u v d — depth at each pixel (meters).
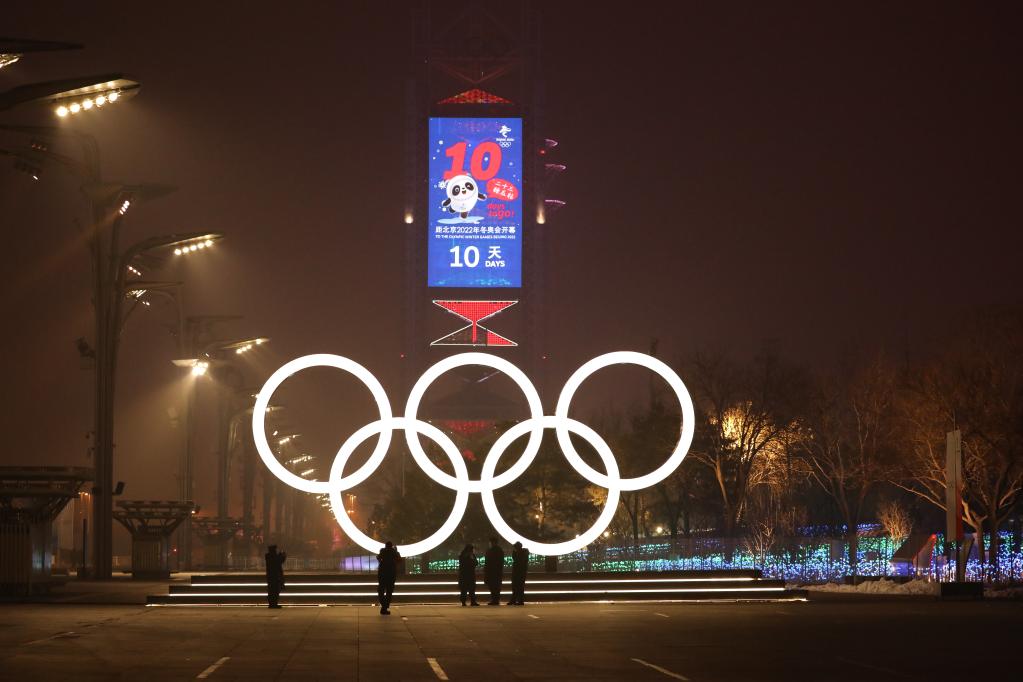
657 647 28.30
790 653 26.62
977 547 71.56
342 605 47.19
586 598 47.91
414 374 172.00
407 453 119.31
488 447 88.88
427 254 175.25
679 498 102.50
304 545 166.88
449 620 38.06
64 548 118.38
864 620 36.88
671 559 79.06
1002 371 70.25
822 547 75.62
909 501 99.62
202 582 47.75
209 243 71.69
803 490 112.62
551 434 85.38
